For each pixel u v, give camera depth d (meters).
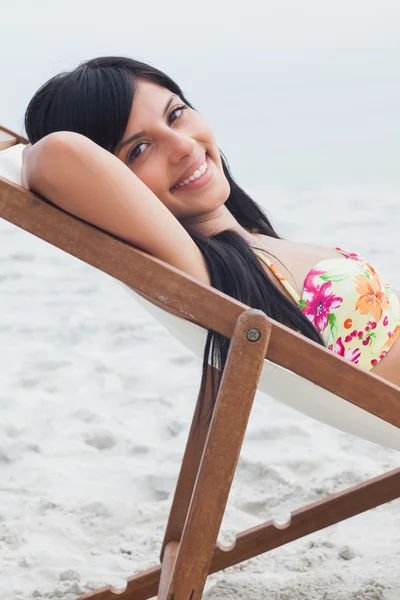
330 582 2.00
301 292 1.83
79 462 2.72
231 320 1.32
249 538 1.94
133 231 1.41
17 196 1.30
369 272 1.90
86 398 3.17
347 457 2.69
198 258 1.60
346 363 1.34
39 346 3.69
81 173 1.33
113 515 2.39
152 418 3.02
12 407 3.09
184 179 1.83
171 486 2.56
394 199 6.75
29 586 2.06
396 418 1.36
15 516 2.39
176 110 1.84
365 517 2.36
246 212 2.06
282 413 3.04
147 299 1.51
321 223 5.95
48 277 4.76
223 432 1.32
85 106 1.75
